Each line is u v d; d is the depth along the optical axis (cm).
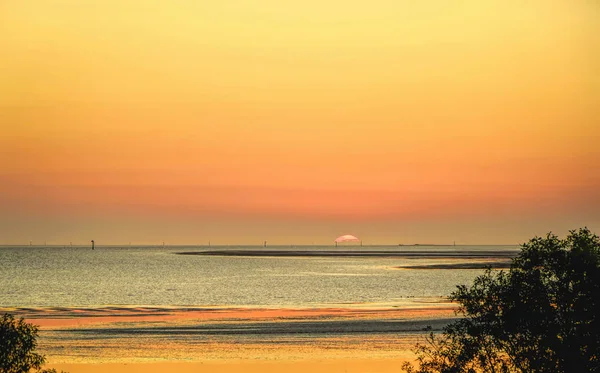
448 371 3803
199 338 7612
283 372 5956
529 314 3566
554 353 3491
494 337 3712
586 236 3709
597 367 3412
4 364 3906
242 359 6475
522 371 3578
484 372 3716
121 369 6041
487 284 3825
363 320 9088
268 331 8081
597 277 3512
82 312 10744
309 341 7381
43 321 9319
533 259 3697
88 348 6994
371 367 6119
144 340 7469
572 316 3534
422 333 7825
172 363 6306
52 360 6388
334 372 5956
